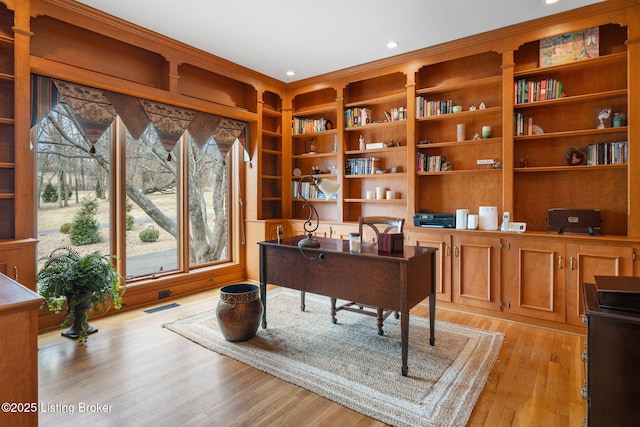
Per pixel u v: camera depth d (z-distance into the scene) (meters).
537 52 3.61
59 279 2.76
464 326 3.22
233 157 4.97
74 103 3.21
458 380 2.25
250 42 3.80
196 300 4.00
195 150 4.51
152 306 3.78
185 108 4.12
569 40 3.30
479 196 4.00
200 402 2.02
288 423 1.84
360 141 4.66
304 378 2.27
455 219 3.78
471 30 3.54
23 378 1.29
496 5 3.06
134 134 3.63
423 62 4.02
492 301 3.49
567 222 3.23
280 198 5.27
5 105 2.86
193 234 4.50
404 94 4.27
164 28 3.49
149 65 3.81
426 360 2.52
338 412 1.94
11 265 2.64
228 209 4.94
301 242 2.86
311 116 5.34
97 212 3.56
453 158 4.14
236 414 1.91
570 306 3.09
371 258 2.43
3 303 1.25
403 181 4.51
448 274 3.74
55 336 2.95
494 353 2.64
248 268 4.98
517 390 2.15
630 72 2.94
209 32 3.58
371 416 1.90
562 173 3.52
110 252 3.65
